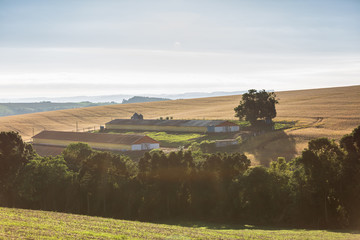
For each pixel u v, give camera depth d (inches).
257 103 5462.6
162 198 2404.0
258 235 1726.1
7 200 2714.1
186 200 2465.6
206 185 2407.7
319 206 2186.3
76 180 2566.4
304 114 6363.2
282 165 2508.6
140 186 2453.2
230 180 2358.5
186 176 2438.5
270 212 2233.0
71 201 2568.9
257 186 2215.8
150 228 1747.0
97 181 2491.4
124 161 2591.0
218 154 2442.2
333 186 2174.0
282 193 2253.9
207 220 2317.9
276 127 5324.8
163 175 2388.0
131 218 2370.8
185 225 2150.6
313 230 1982.0
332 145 2250.2
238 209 2281.0
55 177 2578.7
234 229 1996.8
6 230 1407.5
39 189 2568.9
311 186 2166.6
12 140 2738.7
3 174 2667.3
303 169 2258.9
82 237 1390.3
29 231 1412.4
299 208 2204.7
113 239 1387.8
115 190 2506.2
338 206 2175.2
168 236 1540.4
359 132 2154.3
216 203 2363.4
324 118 5787.4
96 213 2481.5
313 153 2176.4
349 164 2148.1
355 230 1977.1
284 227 2103.8
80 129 7623.0
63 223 1696.6
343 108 6668.3
